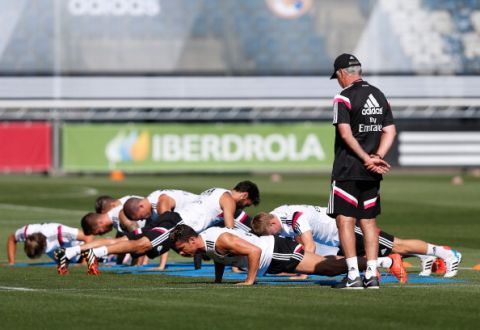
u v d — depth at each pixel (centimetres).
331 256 3953
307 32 14875
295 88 14612
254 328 2820
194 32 14750
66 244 4900
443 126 13088
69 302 3319
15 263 5034
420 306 3222
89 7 14588
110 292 3600
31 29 14462
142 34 14650
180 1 14825
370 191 3703
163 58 14625
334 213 3709
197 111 14325
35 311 3120
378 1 15000
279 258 3912
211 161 12800
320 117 14300
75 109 14275
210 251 3875
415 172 13362
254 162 12850
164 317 3000
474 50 15050
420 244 4250
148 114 14250
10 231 6631
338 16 14950
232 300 3362
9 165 12481
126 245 4253
